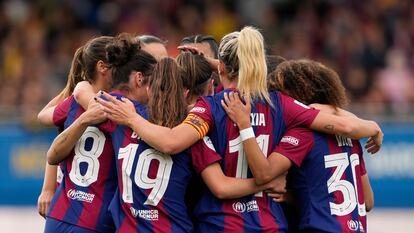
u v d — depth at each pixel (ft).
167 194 58.65
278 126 59.93
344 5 179.42
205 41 71.41
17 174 136.67
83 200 61.62
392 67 165.68
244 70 58.80
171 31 175.11
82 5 184.55
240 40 59.00
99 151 61.77
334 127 59.98
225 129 59.00
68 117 64.03
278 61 67.67
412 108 139.54
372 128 61.67
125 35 62.28
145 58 61.62
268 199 59.47
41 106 141.18
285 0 182.60
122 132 60.13
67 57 173.58
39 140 136.77
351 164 61.62
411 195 133.59
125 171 59.06
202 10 181.98
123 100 59.88
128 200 58.70
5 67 172.96
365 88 159.02
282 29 177.58
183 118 59.21
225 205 58.70
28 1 185.37
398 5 179.01
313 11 179.83
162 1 182.50
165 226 58.29
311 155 60.34
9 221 122.62
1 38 179.73
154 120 59.00
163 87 59.26
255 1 182.80
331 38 170.60
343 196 60.49
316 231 59.52
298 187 60.85
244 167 59.00
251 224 58.39
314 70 62.23
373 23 175.01
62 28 180.55
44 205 66.64
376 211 132.57
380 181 133.59
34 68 168.96
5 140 137.08
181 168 59.06
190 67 61.87
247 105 58.59
